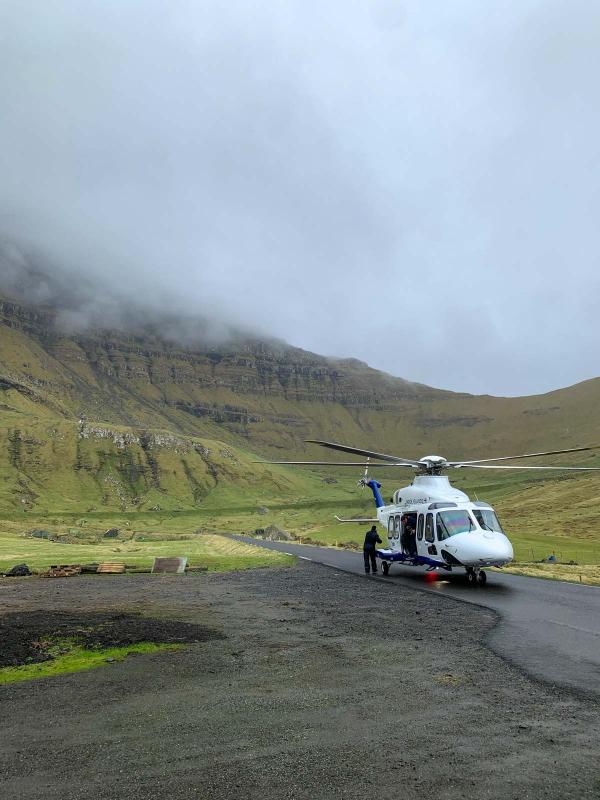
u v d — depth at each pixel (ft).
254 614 50.57
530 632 40.57
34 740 21.36
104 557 135.03
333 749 19.89
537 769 18.07
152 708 24.79
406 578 80.59
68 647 37.35
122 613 51.47
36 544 202.39
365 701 25.30
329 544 203.10
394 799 16.24
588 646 36.01
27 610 53.93
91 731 22.15
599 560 156.87
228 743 20.59
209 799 16.44
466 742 20.34
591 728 21.61
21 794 16.99
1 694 27.45
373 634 40.88
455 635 39.99
